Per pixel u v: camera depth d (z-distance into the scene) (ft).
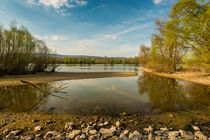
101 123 14.37
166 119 15.83
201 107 20.39
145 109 19.69
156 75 79.41
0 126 13.51
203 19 40.24
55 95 28.32
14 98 25.40
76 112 18.21
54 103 22.47
